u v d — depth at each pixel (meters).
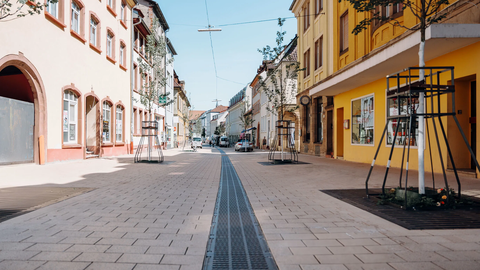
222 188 7.55
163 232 3.85
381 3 5.88
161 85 17.50
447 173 8.93
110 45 20.78
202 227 4.10
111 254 3.08
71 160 14.95
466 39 7.73
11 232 3.73
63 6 14.09
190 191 7.02
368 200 5.66
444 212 4.67
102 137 19.22
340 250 3.20
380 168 11.70
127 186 7.57
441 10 8.68
